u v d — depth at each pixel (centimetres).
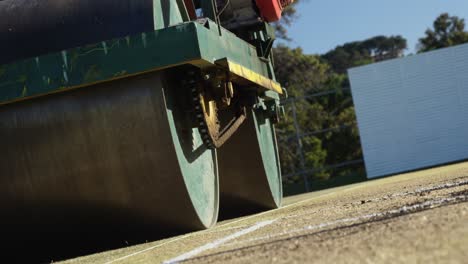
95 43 891
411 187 1309
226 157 1434
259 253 556
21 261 1024
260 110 1454
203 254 646
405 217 623
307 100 6381
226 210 1509
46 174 927
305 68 6231
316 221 805
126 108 911
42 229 974
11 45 930
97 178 927
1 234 979
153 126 912
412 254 412
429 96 3791
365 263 406
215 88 1044
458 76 3778
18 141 922
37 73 885
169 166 927
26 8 960
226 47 1051
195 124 1002
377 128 3806
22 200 941
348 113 6259
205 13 1098
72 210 954
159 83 906
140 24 914
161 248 788
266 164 1470
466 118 3788
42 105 915
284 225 837
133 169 925
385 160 3797
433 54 3788
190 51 877
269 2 1422
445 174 1756
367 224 630
